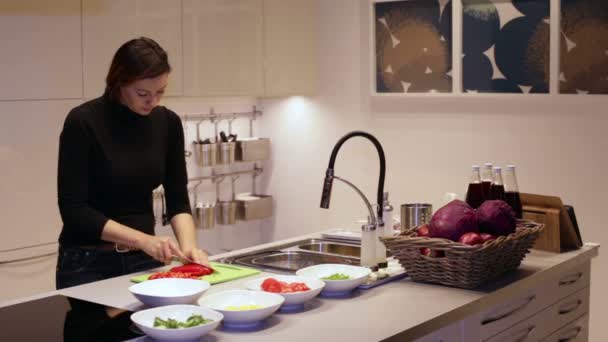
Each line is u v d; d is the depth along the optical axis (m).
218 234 4.86
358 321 1.97
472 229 2.34
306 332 1.88
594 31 3.70
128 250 2.60
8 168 3.43
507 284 2.38
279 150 4.96
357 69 4.55
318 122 4.75
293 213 4.95
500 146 4.07
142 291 2.14
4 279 3.46
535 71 3.89
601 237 3.80
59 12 3.50
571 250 2.89
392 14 4.33
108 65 3.70
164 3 3.87
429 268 2.35
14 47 3.37
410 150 4.39
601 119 3.74
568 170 3.87
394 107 4.43
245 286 2.22
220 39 4.15
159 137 2.70
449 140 4.24
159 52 2.51
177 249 2.43
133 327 1.92
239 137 4.93
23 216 3.50
